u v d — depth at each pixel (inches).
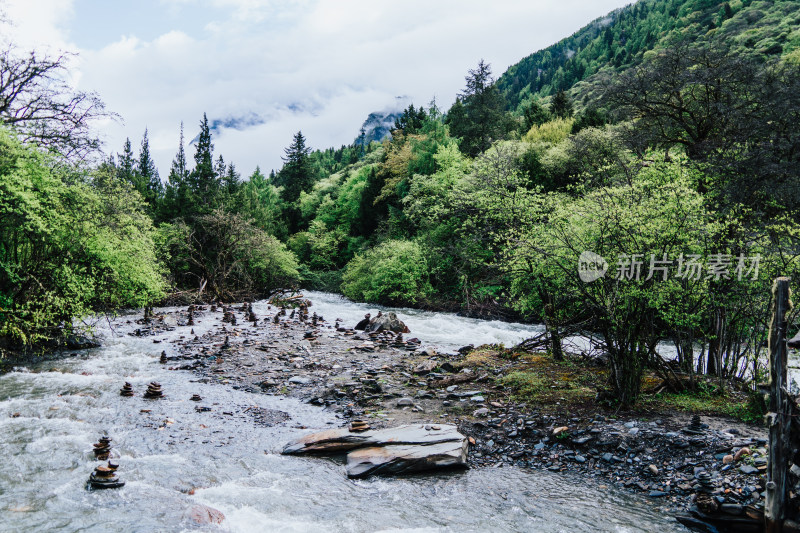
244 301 1360.7
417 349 641.0
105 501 229.3
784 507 189.9
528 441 318.7
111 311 860.6
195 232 1476.4
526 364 500.7
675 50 885.2
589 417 335.3
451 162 1603.1
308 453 302.5
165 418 354.3
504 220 567.2
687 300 336.5
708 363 461.1
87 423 337.1
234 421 356.8
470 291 1174.3
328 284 1902.1
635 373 345.7
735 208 459.2
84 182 603.8
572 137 1318.9
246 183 2694.4
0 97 596.1
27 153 494.0
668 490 249.3
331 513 228.5
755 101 768.3
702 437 284.7
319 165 4936.0
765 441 265.6
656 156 552.7
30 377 464.8
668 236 321.4
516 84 7490.2
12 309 526.3
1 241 522.3
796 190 593.3
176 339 697.6
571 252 358.3
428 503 242.1
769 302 361.1
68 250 558.9
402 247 1362.0
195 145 2365.9
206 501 235.3
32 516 212.7
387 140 2610.7
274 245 1595.7
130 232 644.7
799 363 458.3
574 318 481.7
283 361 553.9
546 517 227.9
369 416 369.4
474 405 386.6
